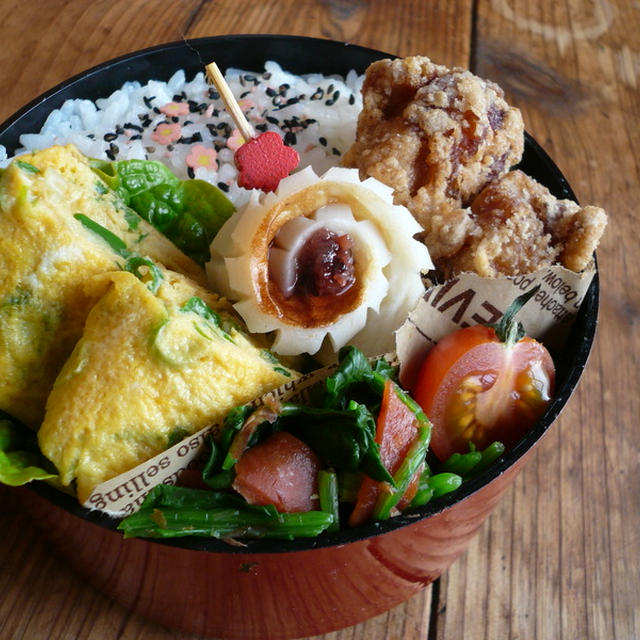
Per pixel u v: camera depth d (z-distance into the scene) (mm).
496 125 240
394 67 242
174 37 332
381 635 231
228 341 200
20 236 192
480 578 242
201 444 194
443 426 215
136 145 271
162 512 186
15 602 228
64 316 196
